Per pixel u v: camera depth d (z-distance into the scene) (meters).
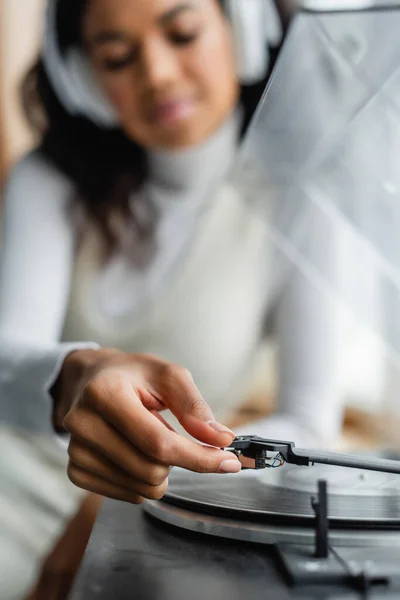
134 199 1.32
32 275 1.24
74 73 1.19
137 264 1.34
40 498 1.21
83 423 0.47
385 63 0.59
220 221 1.34
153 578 0.35
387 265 0.82
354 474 0.56
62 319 1.33
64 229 1.31
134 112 1.13
